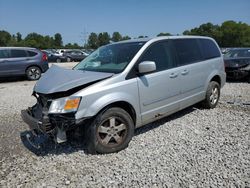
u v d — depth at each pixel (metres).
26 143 4.83
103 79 4.18
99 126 4.13
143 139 4.80
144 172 3.64
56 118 3.81
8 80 13.99
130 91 4.38
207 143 4.54
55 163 4.01
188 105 5.78
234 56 11.88
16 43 99.38
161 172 3.62
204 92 6.30
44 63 14.02
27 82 13.09
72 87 3.91
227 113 6.28
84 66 5.09
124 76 4.36
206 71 6.25
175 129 5.27
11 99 8.61
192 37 6.14
